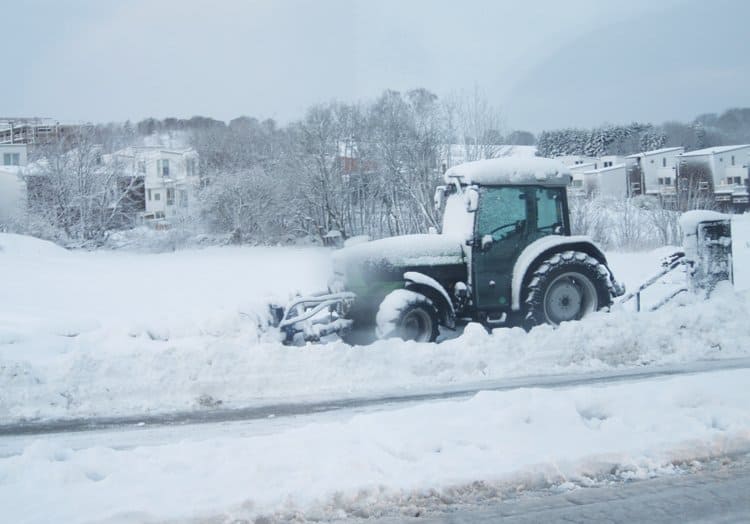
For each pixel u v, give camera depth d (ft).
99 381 24.43
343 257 31.65
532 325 32.07
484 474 16.15
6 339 30.30
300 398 24.84
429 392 25.44
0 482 15.94
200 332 29.25
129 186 129.49
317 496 15.05
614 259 69.26
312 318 31.96
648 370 28.02
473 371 27.53
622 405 20.71
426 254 31.96
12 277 71.97
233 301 54.70
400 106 99.50
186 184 131.34
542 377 27.22
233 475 15.89
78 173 126.93
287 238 119.44
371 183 108.06
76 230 126.11
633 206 96.17
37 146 129.80
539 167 33.22
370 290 30.94
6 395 23.31
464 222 32.73
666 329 30.58
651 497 15.80
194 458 17.01
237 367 25.64
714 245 35.53
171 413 23.31
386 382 26.37
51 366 24.82
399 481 15.70
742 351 30.45
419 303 30.32
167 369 25.09
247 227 120.78
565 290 33.06
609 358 29.07
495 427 18.74
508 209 32.78
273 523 14.39
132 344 28.45
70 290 62.69
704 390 21.45
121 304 53.78
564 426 18.99
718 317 31.63
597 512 15.03
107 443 20.34
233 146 129.08
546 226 33.42
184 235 119.34
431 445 17.62
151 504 14.52
